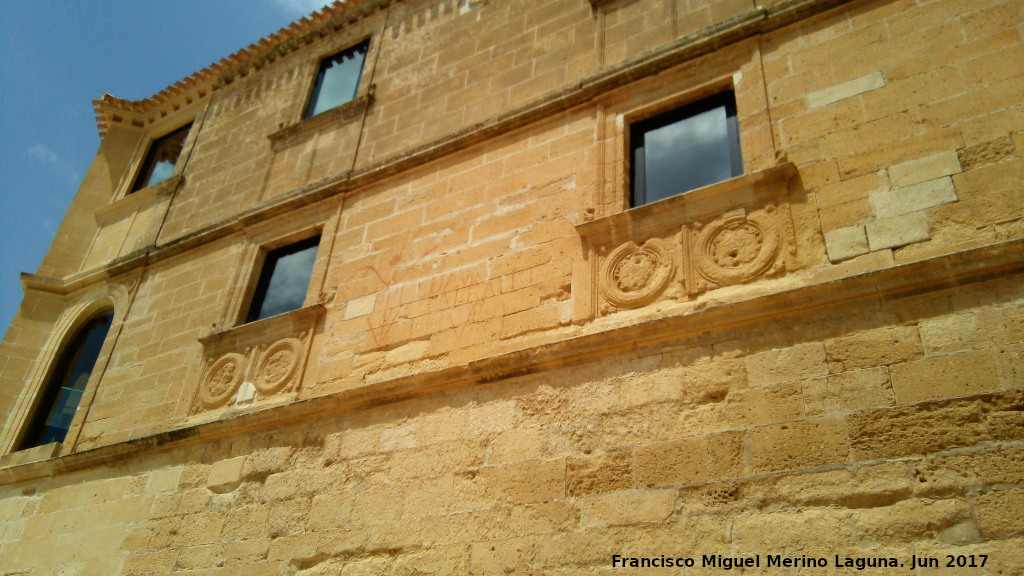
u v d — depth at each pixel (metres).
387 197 10.76
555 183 9.12
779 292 6.61
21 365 13.22
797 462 5.87
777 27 8.74
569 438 7.05
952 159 6.77
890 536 5.28
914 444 5.55
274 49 15.54
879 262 6.57
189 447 9.75
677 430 6.54
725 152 8.41
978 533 5.04
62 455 10.83
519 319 8.23
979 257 6.01
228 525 8.67
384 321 9.35
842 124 7.57
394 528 7.48
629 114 9.24
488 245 9.14
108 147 16.75
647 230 7.89
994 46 7.20
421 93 12.19
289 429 9.05
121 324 12.49
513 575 6.52
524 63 11.17
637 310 7.51
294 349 9.84
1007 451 5.23
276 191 12.61
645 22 10.25
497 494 7.09
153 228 14.01
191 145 15.27
